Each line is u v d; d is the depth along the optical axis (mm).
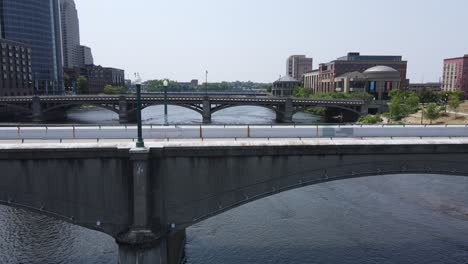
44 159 19750
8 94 156125
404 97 115438
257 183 21062
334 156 21438
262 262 24688
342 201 36906
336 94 135375
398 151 21672
